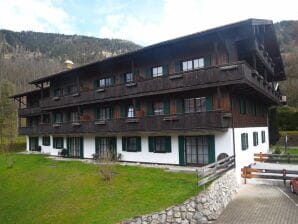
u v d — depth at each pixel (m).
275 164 23.53
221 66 19.22
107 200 15.28
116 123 25.36
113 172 20.52
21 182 23.89
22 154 39.06
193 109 21.98
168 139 22.88
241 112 22.73
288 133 43.97
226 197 16.08
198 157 21.39
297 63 69.62
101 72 29.42
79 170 23.16
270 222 13.04
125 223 12.61
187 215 13.34
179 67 23.11
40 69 119.00
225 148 20.03
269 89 28.08
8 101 53.12
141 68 25.64
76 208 15.36
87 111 31.00
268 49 29.30
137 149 24.94
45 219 15.41
